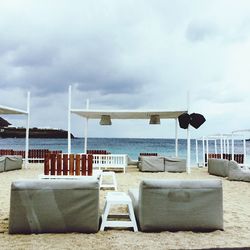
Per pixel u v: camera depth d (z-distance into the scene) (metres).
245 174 10.77
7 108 13.06
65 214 4.30
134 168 16.08
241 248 3.76
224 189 8.96
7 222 4.94
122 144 84.31
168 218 4.43
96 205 4.36
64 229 4.30
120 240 4.05
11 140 98.69
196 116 13.55
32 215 4.26
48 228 4.28
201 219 4.45
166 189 4.44
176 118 16.89
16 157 14.41
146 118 17.02
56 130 103.56
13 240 3.98
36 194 4.28
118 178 11.52
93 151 18.28
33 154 19.09
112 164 13.44
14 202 4.25
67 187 4.32
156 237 4.19
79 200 4.33
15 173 12.84
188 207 4.45
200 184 4.50
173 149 65.38
